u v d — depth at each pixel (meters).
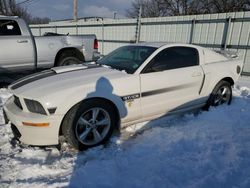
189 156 3.09
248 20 8.27
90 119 3.29
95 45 7.71
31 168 2.86
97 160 3.05
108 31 14.16
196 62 4.32
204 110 4.71
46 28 20.47
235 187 2.50
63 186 2.56
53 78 3.44
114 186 2.56
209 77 4.42
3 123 4.09
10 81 7.07
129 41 12.85
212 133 3.74
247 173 2.72
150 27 11.69
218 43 9.21
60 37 6.97
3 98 5.44
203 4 27.16
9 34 6.17
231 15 8.68
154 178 2.66
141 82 3.55
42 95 3.02
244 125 4.09
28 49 6.39
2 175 2.74
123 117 3.50
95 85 3.24
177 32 10.55
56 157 3.13
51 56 6.83
